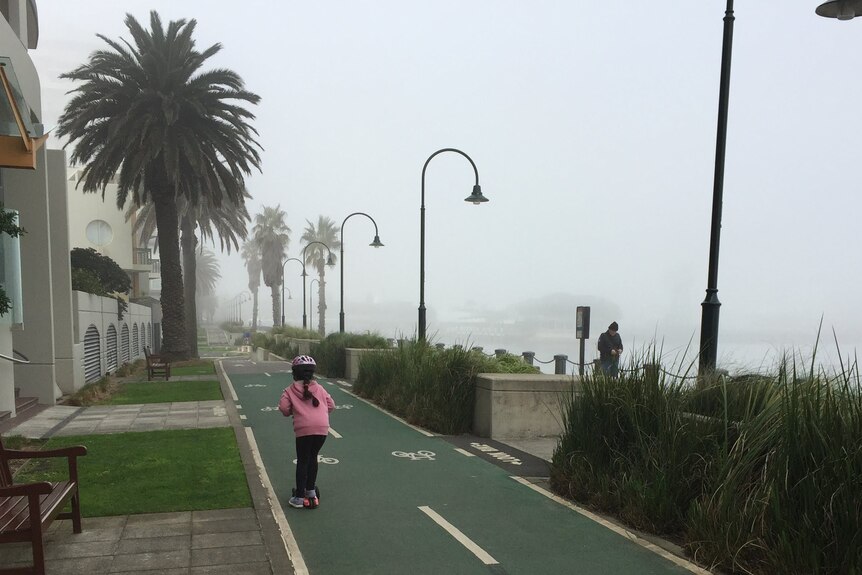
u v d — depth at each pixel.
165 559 5.02
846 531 4.34
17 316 12.11
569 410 7.60
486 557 5.27
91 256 30.69
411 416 12.46
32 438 10.06
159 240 27.77
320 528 6.00
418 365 13.77
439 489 7.48
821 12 7.13
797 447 4.79
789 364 6.14
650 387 6.79
